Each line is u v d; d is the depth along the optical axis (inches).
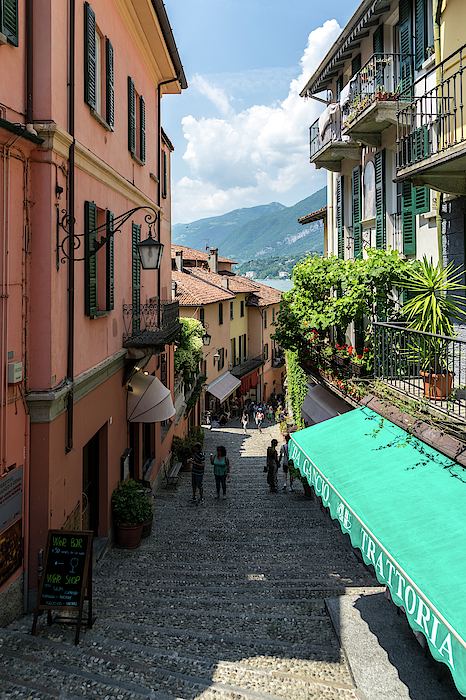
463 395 306.8
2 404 217.8
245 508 518.0
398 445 277.7
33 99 240.2
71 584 223.6
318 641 239.8
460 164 296.2
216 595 290.0
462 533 190.5
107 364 349.4
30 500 244.8
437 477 234.4
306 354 502.9
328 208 723.4
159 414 438.3
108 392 372.5
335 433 322.3
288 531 436.5
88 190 312.7
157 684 186.4
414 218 416.2
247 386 1886.1
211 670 201.9
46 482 245.6
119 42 399.2
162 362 668.7
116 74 388.2
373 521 215.5
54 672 189.6
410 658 222.7
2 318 216.1
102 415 353.4
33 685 180.2
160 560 352.2
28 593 245.3
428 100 387.2
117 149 394.0
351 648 228.7
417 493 226.4
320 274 456.8
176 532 423.5
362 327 498.6
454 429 255.8
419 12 399.9
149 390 444.5
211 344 1429.6
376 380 354.6
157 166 585.6
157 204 587.5
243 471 754.8
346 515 238.2
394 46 474.0
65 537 228.8
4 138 210.7
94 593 281.9
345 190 631.2
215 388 1424.7
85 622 236.4
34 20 239.5
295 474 569.0
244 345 1900.8
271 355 2148.1
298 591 300.7
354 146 553.3
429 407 279.0
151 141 549.6
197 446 540.4
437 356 294.2
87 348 312.8
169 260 727.1
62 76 257.3
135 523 373.7
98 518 366.3
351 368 427.2
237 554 372.8
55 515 255.8
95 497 366.6
